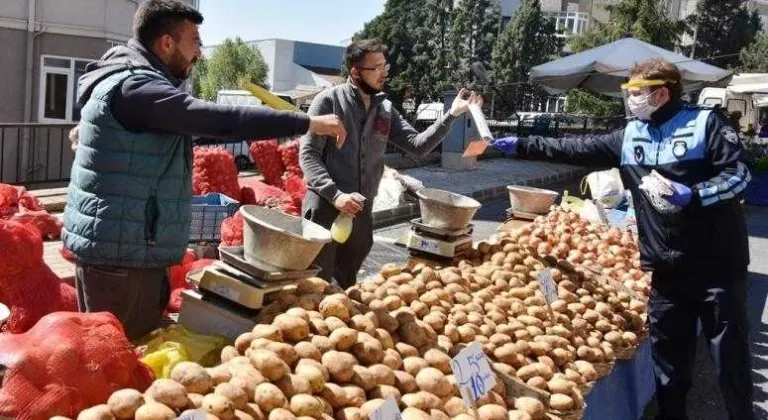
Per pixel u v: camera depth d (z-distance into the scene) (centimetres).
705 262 373
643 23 2417
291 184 803
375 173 431
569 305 422
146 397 213
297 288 305
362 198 380
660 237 382
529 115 2806
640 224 396
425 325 323
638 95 374
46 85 1525
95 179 266
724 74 1277
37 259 346
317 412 236
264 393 230
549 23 3656
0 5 1427
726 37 4250
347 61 414
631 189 397
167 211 273
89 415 200
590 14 5162
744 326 376
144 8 274
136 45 277
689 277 381
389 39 3522
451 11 3644
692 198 351
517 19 3597
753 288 796
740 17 4244
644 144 384
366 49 403
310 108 412
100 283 274
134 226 267
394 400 246
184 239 284
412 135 443
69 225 276
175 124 256
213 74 5028
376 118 424
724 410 484
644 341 455
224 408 216
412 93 3538
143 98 255
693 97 2814
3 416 206
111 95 260
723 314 372
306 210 418
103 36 1599
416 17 3728
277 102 439
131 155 263
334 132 278
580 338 388
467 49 3656
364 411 250
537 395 316
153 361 261
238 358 250
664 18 2444
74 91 1562
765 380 525
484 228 1018
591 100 2709
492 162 1830
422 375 280
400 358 291
